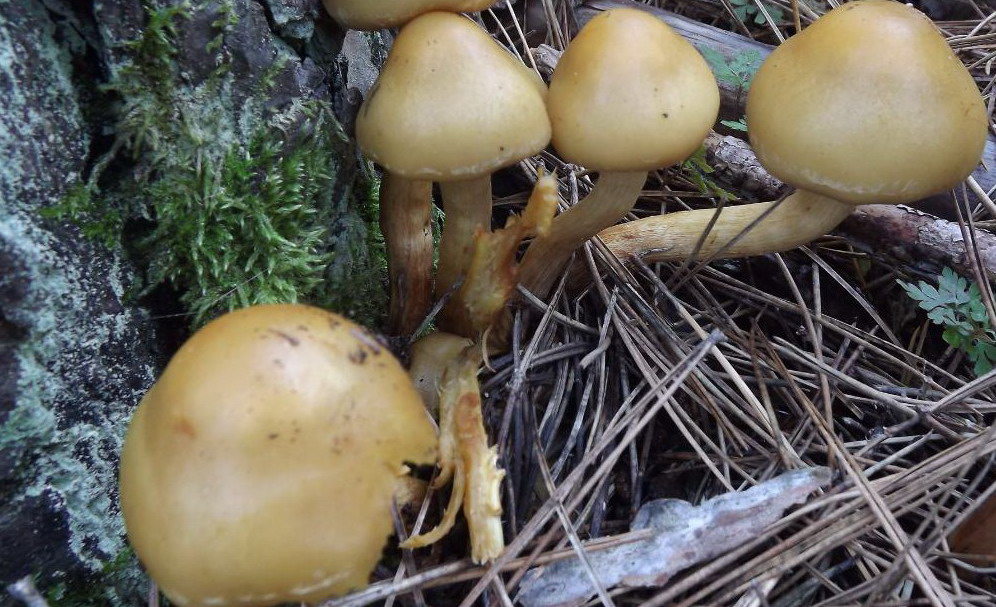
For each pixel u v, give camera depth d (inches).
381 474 5.9
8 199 6.2
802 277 10.2
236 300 7.6
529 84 7.2
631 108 7.0
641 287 9.3
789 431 8.5
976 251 9.0
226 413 5.7
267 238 7.5
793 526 7.4
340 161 8.5
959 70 7.2
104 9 6.5
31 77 6.3
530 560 6.9
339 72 8.5
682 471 8.2
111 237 6.9
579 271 9.2
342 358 6.0
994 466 7.9
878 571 7.3
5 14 6.1
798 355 8.8
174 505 5.6
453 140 6.8
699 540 7.0
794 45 7.4
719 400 8.5
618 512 7.9
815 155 7.0
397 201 8.2
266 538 5.6
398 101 6.9
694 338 9.1
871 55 6.9
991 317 8.7
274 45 7.4
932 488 7.7
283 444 5.7
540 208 7.2
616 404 8.5
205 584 5.6
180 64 6.9
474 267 7.8
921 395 8.7
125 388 7.2
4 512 6.5
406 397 6.2
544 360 8.4
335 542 5.7
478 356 7.7
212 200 7.3
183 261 7.5
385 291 9.6
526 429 7.9
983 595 7.1
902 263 9.8
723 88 11.2
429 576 6.7
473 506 6.8
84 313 6.8
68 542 6.9
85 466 6.9
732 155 10.2
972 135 7.0
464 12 7.5
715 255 9.0
